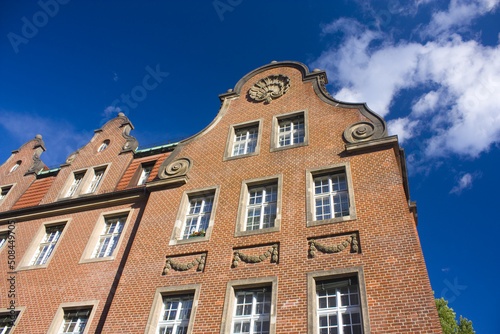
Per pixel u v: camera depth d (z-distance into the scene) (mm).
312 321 9383
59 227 16781
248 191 13633
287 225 11773
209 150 15859
